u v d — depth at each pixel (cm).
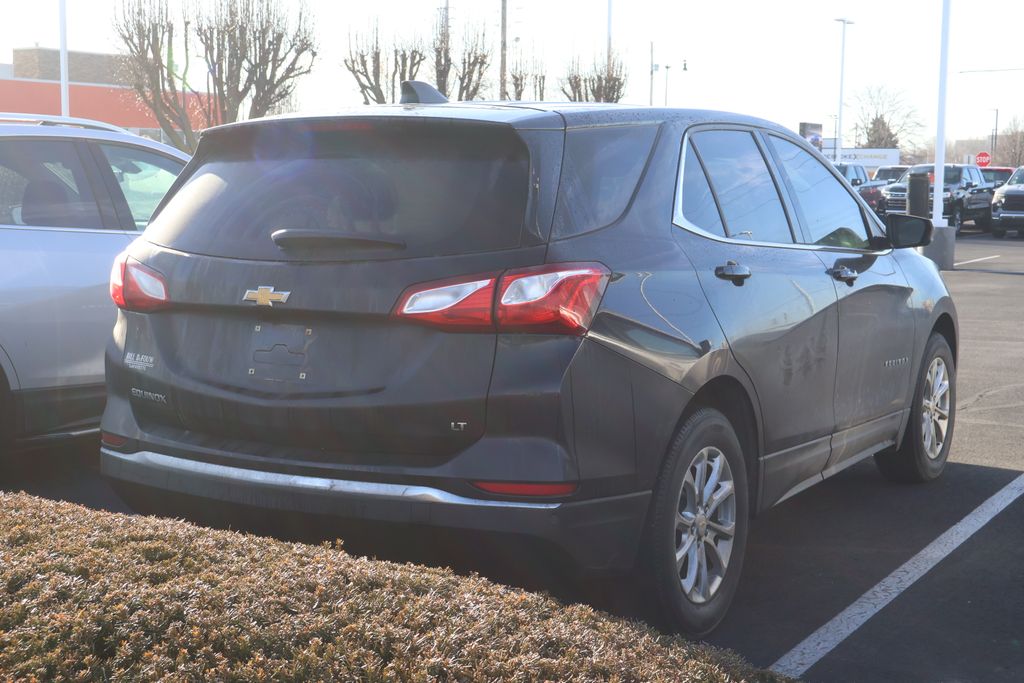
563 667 256
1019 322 1373
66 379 556
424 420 343
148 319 399
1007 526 540
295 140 389
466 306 340
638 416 360
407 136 372
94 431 573
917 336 573
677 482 378
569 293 343
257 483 365
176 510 393
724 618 423
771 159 484
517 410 338
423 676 243
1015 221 3344
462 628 266
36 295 545
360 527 353
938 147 2473
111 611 252
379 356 351
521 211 350
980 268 2247
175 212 408
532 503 337
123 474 398
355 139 379
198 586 271
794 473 463
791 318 444
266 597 271
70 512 335
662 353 369
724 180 442
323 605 271
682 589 386
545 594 308
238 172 399
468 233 350
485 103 405
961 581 465
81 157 587
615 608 389
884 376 538
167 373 388
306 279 362
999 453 686
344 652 249
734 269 415
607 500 353
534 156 358
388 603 276
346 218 364
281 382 364
